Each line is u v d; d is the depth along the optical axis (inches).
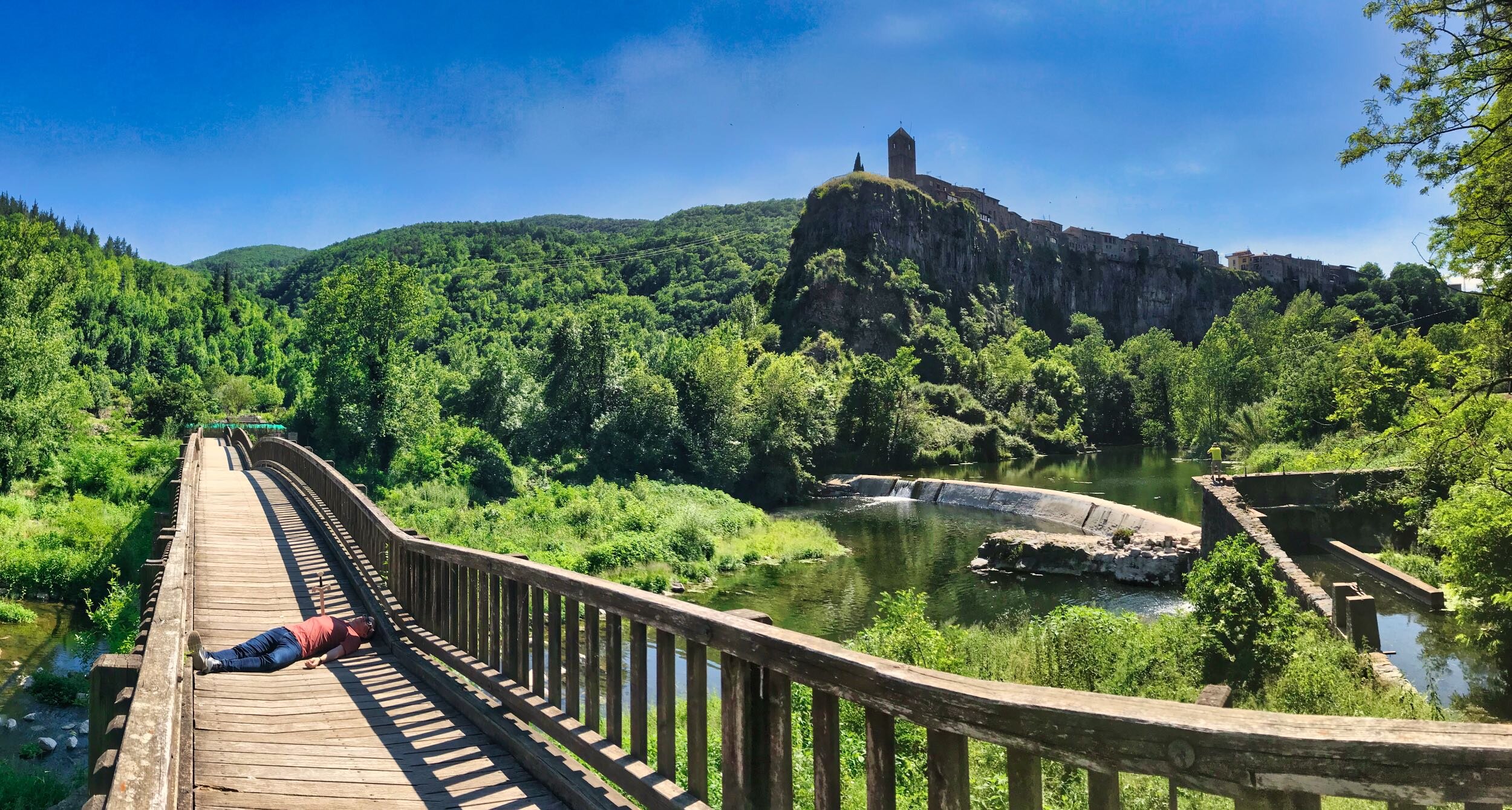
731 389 2440.9
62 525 970.1
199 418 2603.3
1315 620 597.9
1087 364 4303.6
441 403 2546.8
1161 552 1104.8
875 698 106.9
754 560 1326.3
